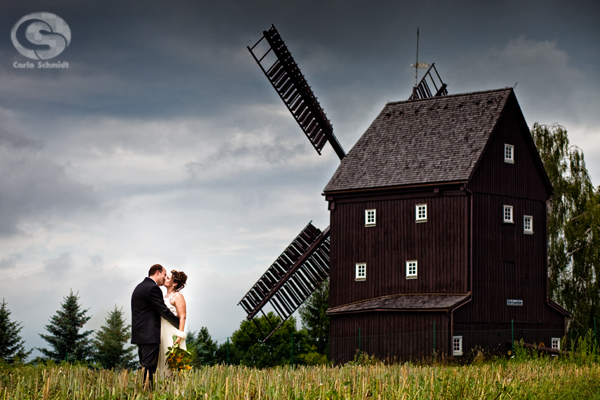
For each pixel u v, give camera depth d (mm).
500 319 37406
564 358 29391
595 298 51312
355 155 42375
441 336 34750
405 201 39000
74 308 62500
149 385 11414
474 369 20656
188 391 10656
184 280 14430
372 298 39219
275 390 11047
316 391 11469
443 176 37656
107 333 62688
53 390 10688
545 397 16062
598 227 51500
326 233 42625
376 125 43500
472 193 37219
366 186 39906
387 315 36938
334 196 41250
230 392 10547
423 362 33750
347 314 38844
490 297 37125
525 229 39906
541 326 39625
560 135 54500
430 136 40531
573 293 51906
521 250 39375
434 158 39031
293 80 43844
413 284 38062
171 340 12992
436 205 37969
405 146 40906
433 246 37750
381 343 36875
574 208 53062
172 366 12836
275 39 43594
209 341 64062
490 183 38438
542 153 54844
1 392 10570
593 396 17719
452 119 40719
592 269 51781
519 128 40594
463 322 35438
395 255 38875
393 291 38625
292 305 43094
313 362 66562
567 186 53344
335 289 40594
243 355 71438
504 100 39688
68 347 61125
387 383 13570
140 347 12750
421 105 42938
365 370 17609
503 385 14727
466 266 36500
